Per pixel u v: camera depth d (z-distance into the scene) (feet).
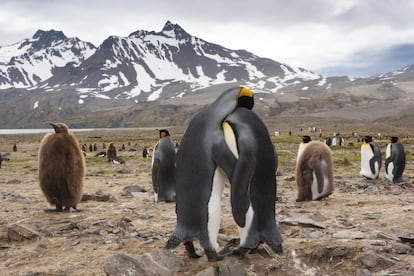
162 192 37.24
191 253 17.02
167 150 37.29
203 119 15.87
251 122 15.38
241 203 14.70
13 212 31.24
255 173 15.10
